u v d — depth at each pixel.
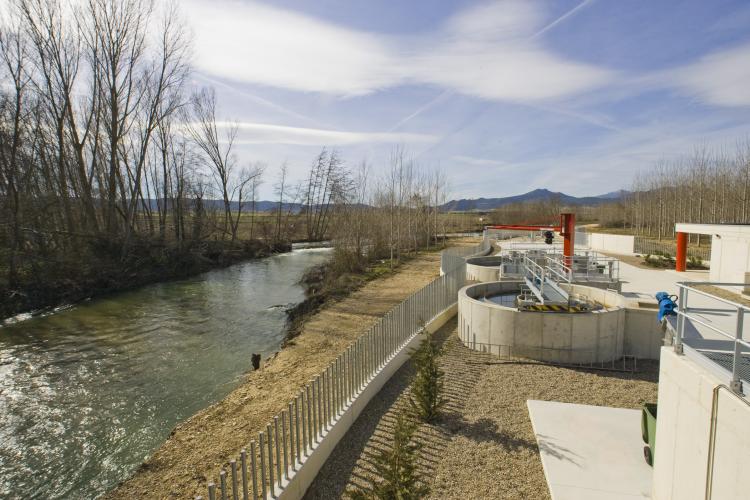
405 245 39.69
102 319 17.48
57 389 10.54
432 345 7.70
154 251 28.81
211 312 18.70
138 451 7.68
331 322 15.13
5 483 6.90
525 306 10.30
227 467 6.27
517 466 5.76
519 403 7.66
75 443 8.04
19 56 22.38
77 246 24.66
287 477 5.13
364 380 7.92
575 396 7.96
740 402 3.44
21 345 14.08
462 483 5.44
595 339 9.75
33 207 22.38
